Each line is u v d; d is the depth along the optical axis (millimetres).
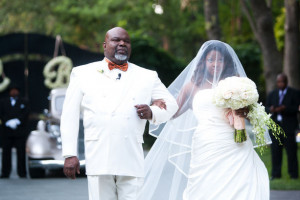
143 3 37969
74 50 25781
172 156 8336
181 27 42312
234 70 8055
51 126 17016
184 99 8180
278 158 14945
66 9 37125
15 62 25719
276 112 14922
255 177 7504
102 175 6898
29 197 12852
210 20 26438
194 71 8102
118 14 37062
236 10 35875
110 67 7125
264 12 21906
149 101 7246
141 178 7078
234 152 7531
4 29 41062
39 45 25734
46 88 25781
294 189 13625
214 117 7641
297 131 15938
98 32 37750
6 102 16969
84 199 12523
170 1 40156
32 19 40000
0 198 12688
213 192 7473
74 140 7016
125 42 7129
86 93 7039
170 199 8344
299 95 14828
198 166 7637
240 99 7379
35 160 16047
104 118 6930
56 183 15609
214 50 8023
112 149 6879
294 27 22375
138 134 7047
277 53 22250
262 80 29547
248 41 36406
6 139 16953
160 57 25672
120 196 7008
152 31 43062
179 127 8281
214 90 7688
